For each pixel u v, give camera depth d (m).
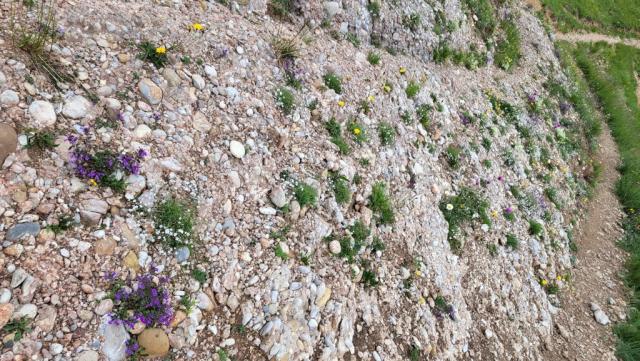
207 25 7.18
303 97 7.98
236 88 6.93
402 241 8.23
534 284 11.65
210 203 5.66
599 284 14.25
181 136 5.82
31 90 4.71
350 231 7.27
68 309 4.09
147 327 4.45
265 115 7.08
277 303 5.61
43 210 4.30
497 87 16.30
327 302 6.26
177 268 4.98
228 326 5.13
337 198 7.31
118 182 4.88
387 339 6.94
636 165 20.69
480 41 16.80
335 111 8.40
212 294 5.15
